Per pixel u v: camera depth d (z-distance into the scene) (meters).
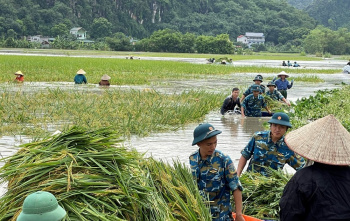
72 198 3.56
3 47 108.94
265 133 5.16
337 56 142.25
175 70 35.59
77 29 145.12
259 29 184.88
